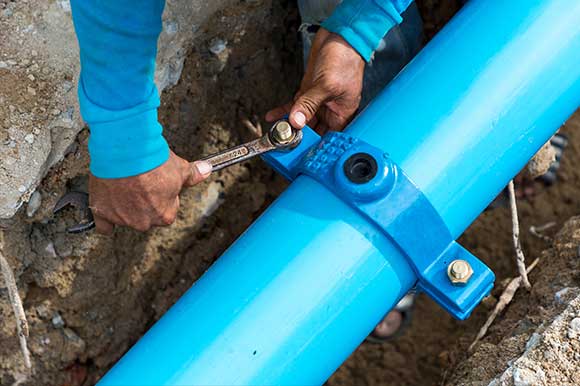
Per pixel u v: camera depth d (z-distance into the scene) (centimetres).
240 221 220
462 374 173
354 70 166
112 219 154
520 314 184
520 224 248
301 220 143
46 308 201
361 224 142
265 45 204
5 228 179
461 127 147
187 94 194
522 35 151
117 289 206
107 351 215
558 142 253
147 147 137
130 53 123
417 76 154
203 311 140
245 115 212
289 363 139
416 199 142
